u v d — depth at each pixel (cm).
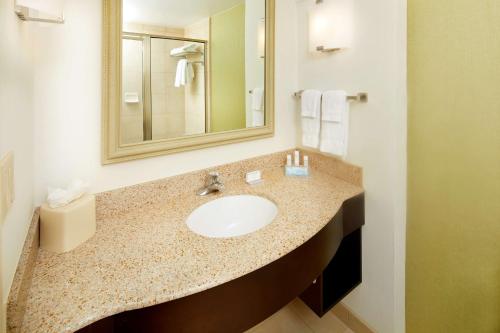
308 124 142
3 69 52
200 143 122
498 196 90
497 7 84
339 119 128
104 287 64
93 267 71
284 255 78
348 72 126
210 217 114
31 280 66
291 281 81
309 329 146
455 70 95
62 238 77
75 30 90
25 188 71
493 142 89
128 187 105
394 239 120
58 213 76
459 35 93
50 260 74
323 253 93
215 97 125
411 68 107
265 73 141
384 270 125
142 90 105
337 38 125
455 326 107
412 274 119
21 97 68
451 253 104
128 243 83
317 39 132
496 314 95
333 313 152
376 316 132
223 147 132
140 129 107
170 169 117
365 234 131
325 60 136
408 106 110
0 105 50
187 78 116
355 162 130
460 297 104
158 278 67
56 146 90
